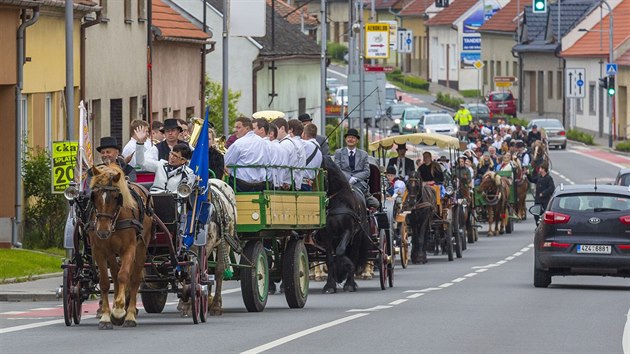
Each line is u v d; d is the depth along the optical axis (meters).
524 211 78.44
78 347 23.28
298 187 32.94
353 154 38.97
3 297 34.41
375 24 80.00
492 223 67.88
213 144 30.83
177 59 71.38
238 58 90.25
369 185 39.69
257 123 31.48
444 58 194.38
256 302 30.69
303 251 32.44
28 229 46.03
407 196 49.69
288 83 101.75
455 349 23.33
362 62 77.19
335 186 35.66
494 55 178.12
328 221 35.66
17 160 45.00
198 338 24.75
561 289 38.47
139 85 63.62
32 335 25.31
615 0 146.38
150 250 27.52
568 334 25.89
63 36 51.94
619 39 141.00
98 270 27.25
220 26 89.94
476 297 35.25
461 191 60.78
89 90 55.75
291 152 32.28
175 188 28.12
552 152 125.38
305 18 153.25
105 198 25.84
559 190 39.34
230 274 29.97
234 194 30.45
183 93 72.75
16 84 45.12
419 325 27.41
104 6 57.84
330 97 116.44
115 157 27.77
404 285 40.00
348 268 35.91
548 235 38.59
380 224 39.12
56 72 51.12
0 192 44.88
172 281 27.66
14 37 44.84
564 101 151.25
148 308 30.69
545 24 159.25
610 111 127.44
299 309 31.66
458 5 192.00
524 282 41.12
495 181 67.12
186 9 89.88
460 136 95.12
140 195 26.64
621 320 28.81
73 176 35.25
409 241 52.50
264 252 31.34
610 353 22.97
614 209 38.44
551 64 154.88
